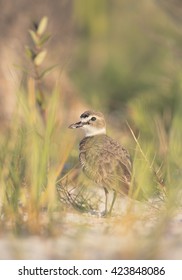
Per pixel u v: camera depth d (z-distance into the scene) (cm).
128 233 897
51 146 1112
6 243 869
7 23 1911
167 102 1675
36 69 1325
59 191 1111
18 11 1944
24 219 975
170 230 932
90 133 1252
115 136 1486
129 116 1659
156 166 1256
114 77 2255
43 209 1027
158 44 2244
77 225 938
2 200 991
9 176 1038
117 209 1108
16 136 1136
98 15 2362
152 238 845
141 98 1667
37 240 880
